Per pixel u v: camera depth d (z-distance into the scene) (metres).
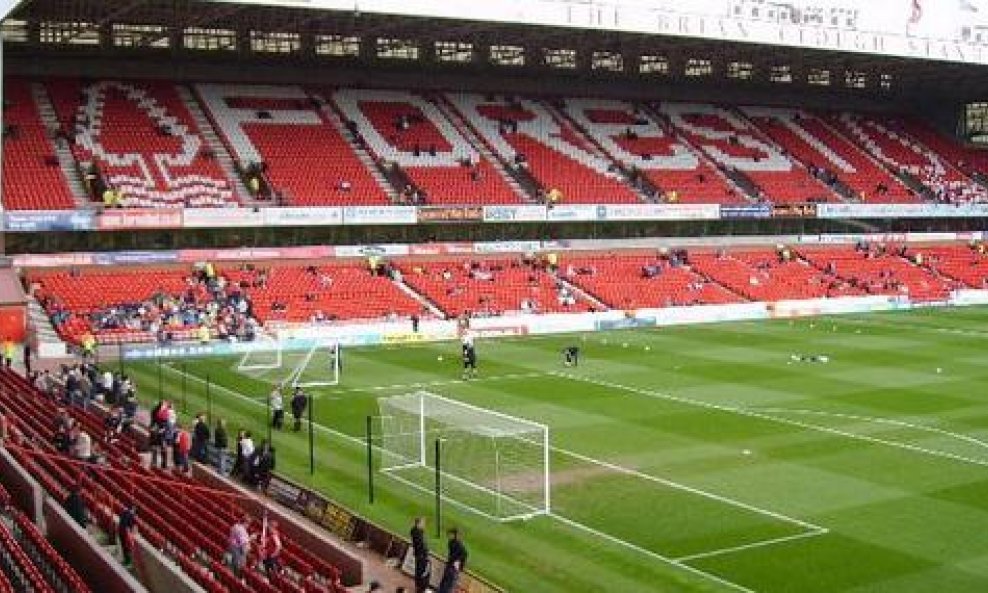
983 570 22.48
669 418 37.78
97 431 32.00
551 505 27.41
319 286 60.94
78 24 61.47
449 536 24.94
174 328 52.84
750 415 38.12
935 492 28.23
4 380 40.19
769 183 78.50
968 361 49.72
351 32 63.66
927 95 92.69
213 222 59.38
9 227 54.22
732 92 88.00
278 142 67.31
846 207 78.62
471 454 32.16
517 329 60.94
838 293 72.50
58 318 51.31
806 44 63.66
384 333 57.44
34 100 64.25
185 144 64.31
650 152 78.31
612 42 67.69
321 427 36.69
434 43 72.38
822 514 26.44
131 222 57.09
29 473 24.91
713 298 68.62
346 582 21.98
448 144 72.50
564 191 71.00
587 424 36.91
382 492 28.66
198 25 60.41
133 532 21.34
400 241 66.31
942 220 85.06
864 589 21.50
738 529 25.38
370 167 67.94
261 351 53.44
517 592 21.56
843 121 90.38
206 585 18.56
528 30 62.41
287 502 27.56
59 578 18.61
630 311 64.25
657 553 23.80
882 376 45.88
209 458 30.94
